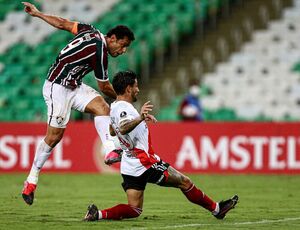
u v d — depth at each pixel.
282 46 84.38
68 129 67.38
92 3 93.12
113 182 58.31
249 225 30.70
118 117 29.80
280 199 44.44
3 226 30.11
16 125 67.25
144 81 82.44
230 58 84.12
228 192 49.62
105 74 33.44
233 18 88.50
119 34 33.03
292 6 88.50
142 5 90.81
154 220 32.34
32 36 91.75
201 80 82.19
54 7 93.44
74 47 33.25
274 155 64.56
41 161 34.12
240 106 78.94
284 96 79.06
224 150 65.12
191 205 40.62
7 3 95.75
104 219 31.52
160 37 84.19
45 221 31.94
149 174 30.45
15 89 84.62
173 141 65.75
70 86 33.78
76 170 67.12
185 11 88.56
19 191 50.03
